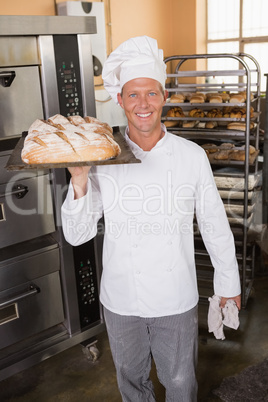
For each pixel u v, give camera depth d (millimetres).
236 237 2875
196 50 5867
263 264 3230
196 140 3324
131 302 1489
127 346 1564
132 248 1441
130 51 1360
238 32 5824
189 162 1449
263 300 2883
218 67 6141
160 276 1451
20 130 1888
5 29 1723
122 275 1474
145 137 1411
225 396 2051
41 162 1247
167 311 1475
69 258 2182
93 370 2295
